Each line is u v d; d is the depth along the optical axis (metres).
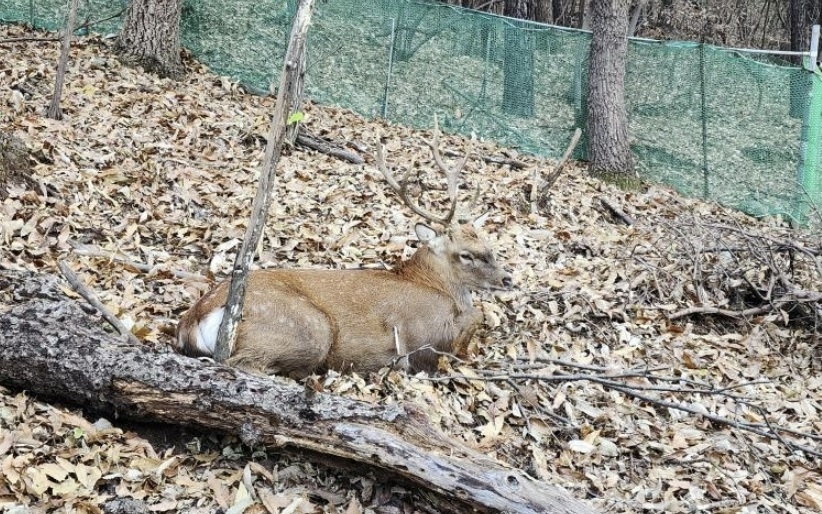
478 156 9.74
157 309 6.75
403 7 10.37
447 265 6.91
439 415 6.48
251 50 10.34
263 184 6.20
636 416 6.82
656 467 6.55
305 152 9.02
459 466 5.45
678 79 10.42
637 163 10.54
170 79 9.87
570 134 10.56
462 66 10.45
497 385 6.77
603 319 7.52
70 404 5.97
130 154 8.16
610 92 10.23
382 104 10.38
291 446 5.73
